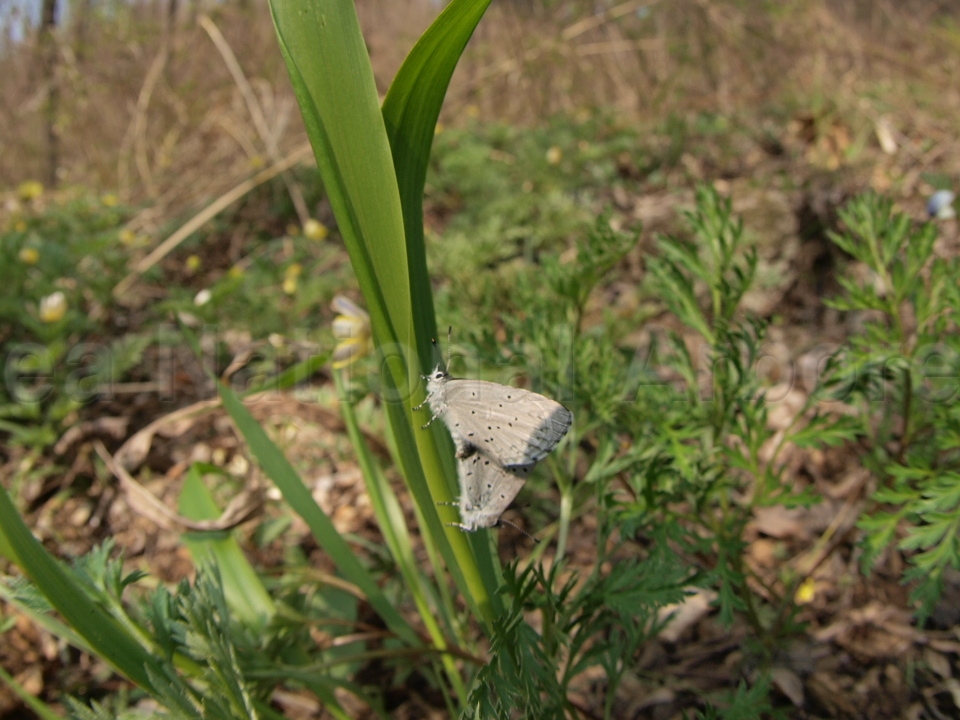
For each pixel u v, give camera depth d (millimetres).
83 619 91
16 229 336
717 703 134
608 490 146
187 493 141
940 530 114
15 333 265
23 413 219
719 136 351
